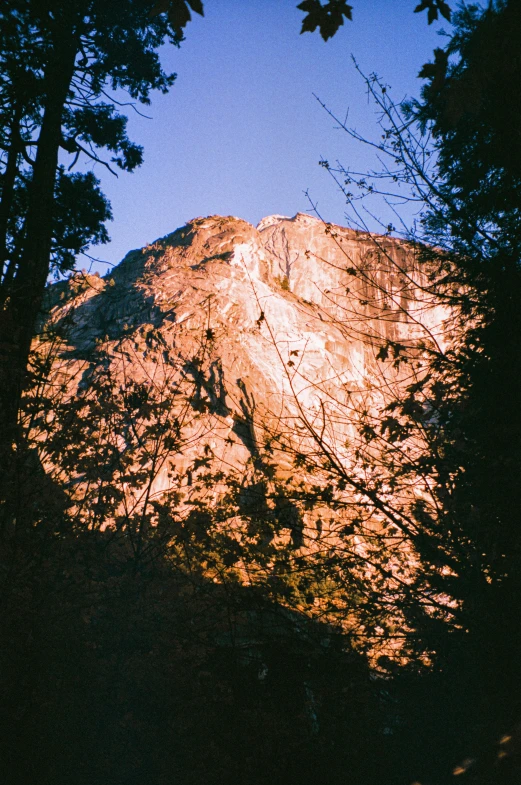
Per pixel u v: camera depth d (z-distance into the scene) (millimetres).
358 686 5195
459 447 5117
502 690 4395
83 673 5141
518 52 3057
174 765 5086
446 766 4633
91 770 5039
